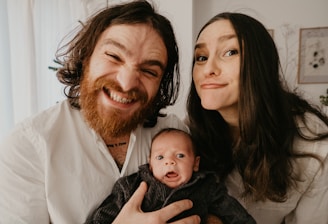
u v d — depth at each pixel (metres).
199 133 1.02
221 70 0.83
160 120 1.06
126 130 0.85
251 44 0.82
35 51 1.97
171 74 0.98
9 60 1.92
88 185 0.79
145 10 0.83
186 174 0.86
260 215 0.98
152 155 0.90
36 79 1.97
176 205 0.76
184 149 0.90
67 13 2.15
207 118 1.01
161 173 0.86
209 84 0.85
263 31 0.86
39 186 0.75
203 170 0.94
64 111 0.86
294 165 0.91
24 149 0.75
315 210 0.93
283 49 2.70
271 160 0.88
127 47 0.77
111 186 0.83
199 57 0.90
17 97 1.93
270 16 2.69
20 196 0.73
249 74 0.82
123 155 0.89
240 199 0.97
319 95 2.66
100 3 2.19
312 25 2.64
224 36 0.83
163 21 0.86
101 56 0.79
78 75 0.91
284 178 0.88
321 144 0.88
